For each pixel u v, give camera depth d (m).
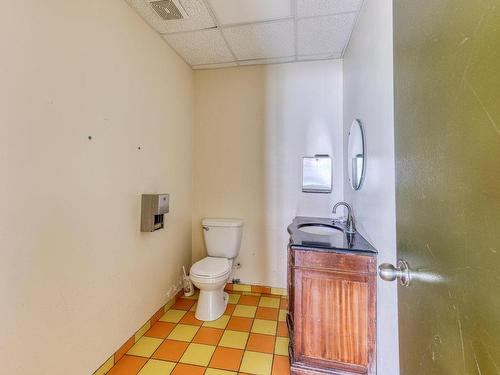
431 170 0.55
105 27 1.55
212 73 2.81
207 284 2.14
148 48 2.01
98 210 1.51
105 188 1.56
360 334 1.48
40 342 1.17
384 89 1.30
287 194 2.67
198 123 2.85
